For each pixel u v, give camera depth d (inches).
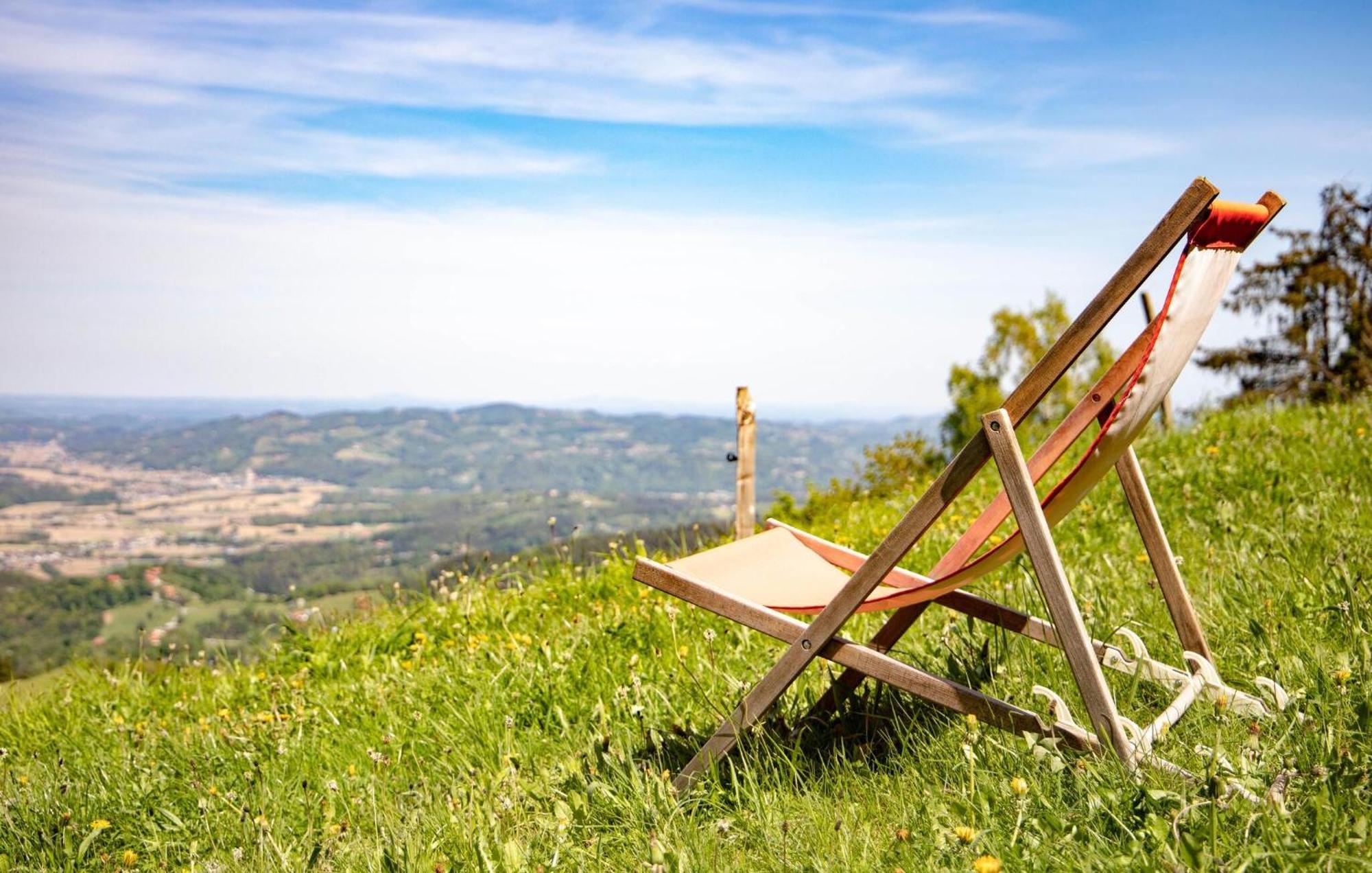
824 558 139.7
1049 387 89.8
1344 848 71.5
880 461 881.5
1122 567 175.2
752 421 295.6
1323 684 100.0
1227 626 131.0
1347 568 141.3
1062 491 94.8
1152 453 286.7
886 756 111.4
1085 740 92.4
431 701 165.0
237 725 172.6
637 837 98.7
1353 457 232.5
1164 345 86.4
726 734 107.0
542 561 265.4
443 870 92.7
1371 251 944.3
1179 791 84.4
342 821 120.0
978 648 131.6
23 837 130.0
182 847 126.8
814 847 89.0
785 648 158.7
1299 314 973.8
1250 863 69.3
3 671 244.1
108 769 152.9
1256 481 223.9
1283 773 84.4
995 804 88.3
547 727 146.3
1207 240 85.8
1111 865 73.2
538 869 93.4
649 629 183.5
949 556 122.8
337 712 174.6
